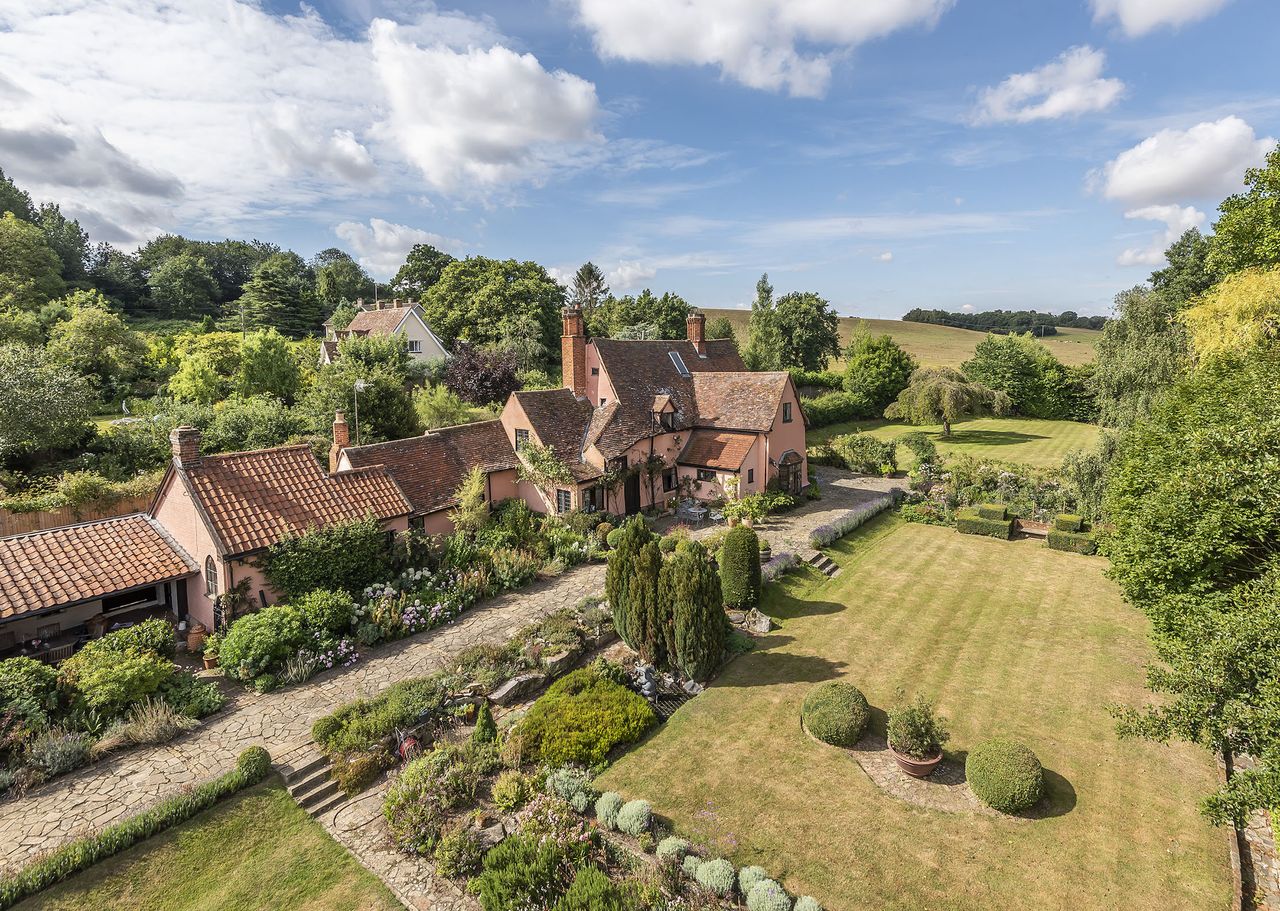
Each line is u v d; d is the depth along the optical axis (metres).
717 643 18.70
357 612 21.20
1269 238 27.73
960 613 23.80
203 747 15.52
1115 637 21.59
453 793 13.57
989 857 12.36
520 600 24.12
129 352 53.56
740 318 124.12
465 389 51.31
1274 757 8.17
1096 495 31.55
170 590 22.09
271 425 38.12
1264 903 11.35
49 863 11.65
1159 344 35.12
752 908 10.95
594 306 109.88
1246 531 12.59
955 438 60.22
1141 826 13.10
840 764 15.29
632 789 14.43
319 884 11.94
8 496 28.56
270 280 93.69
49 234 94.38
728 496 34.66
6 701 15.02
